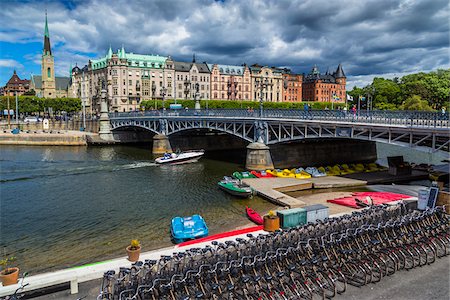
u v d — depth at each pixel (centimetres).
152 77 15100
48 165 5631
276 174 4422
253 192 3566
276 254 1353
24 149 7856
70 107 14888
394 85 12512
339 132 3884
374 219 1700
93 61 16212
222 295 1248
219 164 5744
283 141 4656
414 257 1645
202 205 3266
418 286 1412
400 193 3512
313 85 19175
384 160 6044
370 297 1335
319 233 1541
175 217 2777
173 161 5784
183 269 1269
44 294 1333
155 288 1195
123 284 1210
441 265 1584
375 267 1536
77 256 2156
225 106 13250
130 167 5462
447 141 3009
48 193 3812
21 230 2667
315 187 3853
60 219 2928
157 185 4169
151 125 7688
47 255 2181
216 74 16125
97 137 8838
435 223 1791
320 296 1336
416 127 3117
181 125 6800
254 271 1299
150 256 1598
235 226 2625
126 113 8506
